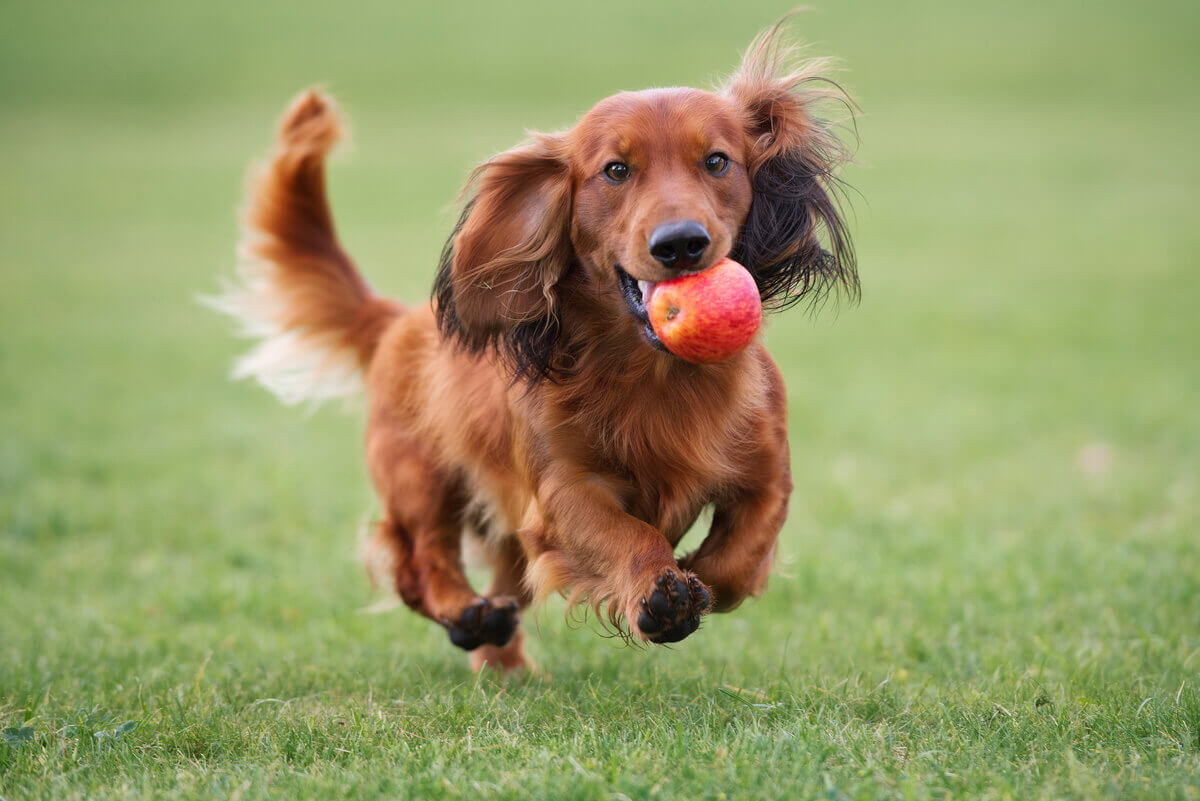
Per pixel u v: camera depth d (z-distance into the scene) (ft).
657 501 21.75
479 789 16.16
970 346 68.23
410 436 26.11
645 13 239.71
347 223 115.85
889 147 150.51
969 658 23.61
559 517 21.01
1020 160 139.54
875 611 28.91
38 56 219.41
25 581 33.71
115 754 18.67
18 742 18.99
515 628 24.35
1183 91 174.91
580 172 20.59
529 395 21.42
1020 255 96.48
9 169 149.38
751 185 21.08
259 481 45.52
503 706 21.08
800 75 21.81
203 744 19.44
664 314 18.57
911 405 55.36
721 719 19.85
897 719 19.71
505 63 208.54
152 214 123.95
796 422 52.75
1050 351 65.98
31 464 46.39
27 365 67.00
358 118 177.37
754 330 18.49
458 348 22.63
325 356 29.55
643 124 19.89
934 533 35.58
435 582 25.39
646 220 18.88
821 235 21.83
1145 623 25.45
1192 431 48.06
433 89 194.18
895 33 218.38
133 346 73.10
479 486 24.80
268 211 29.43
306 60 215.92
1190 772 16.24
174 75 207.41
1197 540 33.04
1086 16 223.10
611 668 24.43
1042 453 46.57
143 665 25.17
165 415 56.80
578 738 18.19
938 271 91.81
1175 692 20.48
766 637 27.25
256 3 258.37
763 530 21.71
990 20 223.51
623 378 20.86
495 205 21.44
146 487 44.11
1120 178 128.47
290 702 21.85
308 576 34.06
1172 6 226.99
